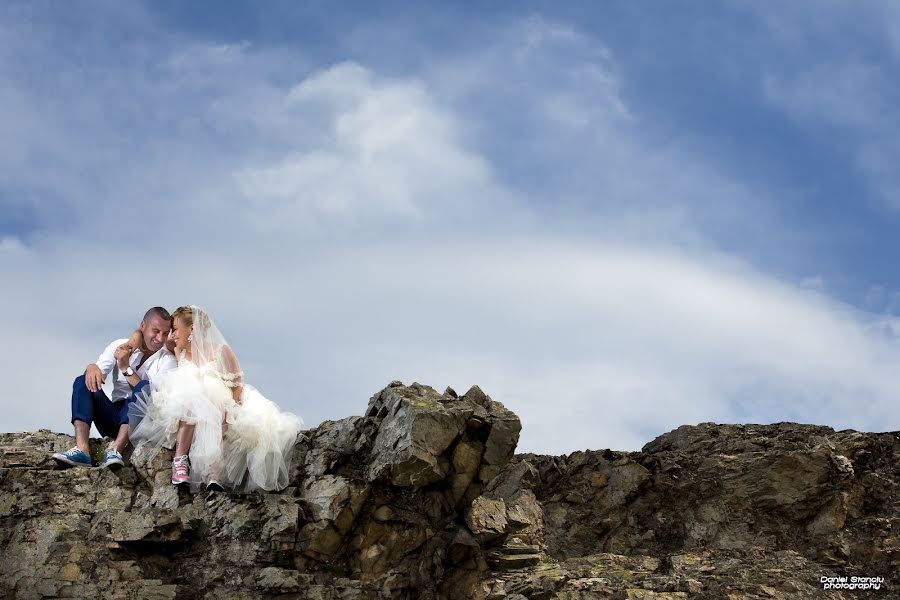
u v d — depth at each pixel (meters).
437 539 13.19
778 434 18.02
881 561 15.75
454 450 13.06
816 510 16.62
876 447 17.64
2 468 12.53
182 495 12.65
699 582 14.68
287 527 12.34
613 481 17.22
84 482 12.55
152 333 13.55
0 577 11.88
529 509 16.47
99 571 11.98
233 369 13.23
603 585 14.33
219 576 12.27
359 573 12.73
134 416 13.20
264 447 12.80
